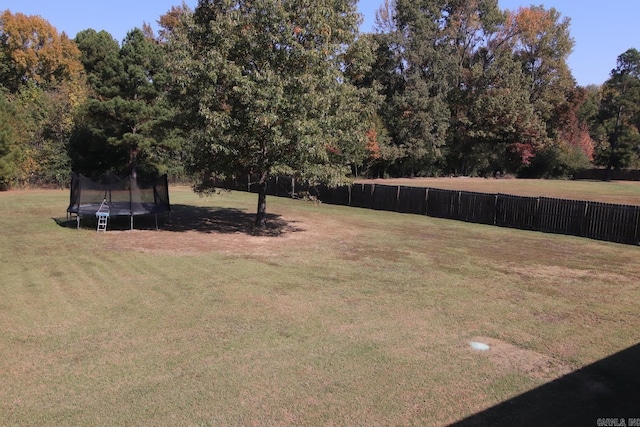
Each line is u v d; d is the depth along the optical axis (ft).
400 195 81.61
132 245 46.93
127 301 29.01
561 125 190.90
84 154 118.73
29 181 109.81
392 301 29.76
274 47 49.11
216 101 48.06
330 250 46.50
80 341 22.68
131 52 110.83
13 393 17.66
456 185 139.03
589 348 22.56
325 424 15.71
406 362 20.66
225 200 93.76
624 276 37.58
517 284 34.60
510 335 24.16
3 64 156.76
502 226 66.69
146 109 107.34
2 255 41.68
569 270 39.45
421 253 45.78
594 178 199.41
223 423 15.70
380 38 156.35
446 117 161.68
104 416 16.08
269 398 17.38
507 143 181.68
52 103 118.62
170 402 17.03
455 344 22.86
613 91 236.63
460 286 33.73
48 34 160.86
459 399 17.47
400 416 16.26
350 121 53.11
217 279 34.50
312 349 21.97
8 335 23.38
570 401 17.39
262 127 47.57
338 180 52.54
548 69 186.50
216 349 21.83
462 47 184.44
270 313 27.04
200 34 51.85
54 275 35.12
